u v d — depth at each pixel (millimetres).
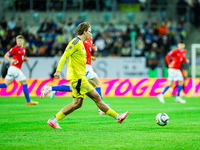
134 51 64688
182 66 61312
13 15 80938
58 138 19406
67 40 68062
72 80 20719
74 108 21516
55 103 42125
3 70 60094
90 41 29625
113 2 82875
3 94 55531
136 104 41812
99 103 21516
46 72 61594
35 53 66562
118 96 56438
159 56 66312
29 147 17125
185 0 84688
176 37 75438
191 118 28516
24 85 37375
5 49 69750
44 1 81812
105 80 57250
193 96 57500
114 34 72000
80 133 21047
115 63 62062
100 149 16828
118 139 19266
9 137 19641
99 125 24344
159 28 73312
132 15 82625
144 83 57312
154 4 82875
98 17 81812
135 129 22688
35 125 24188
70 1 81938
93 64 61844
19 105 39438
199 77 59938
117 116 21734
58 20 81562
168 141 18828
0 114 30828
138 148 17109
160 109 35906
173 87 55688
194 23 81812
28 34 76438
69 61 20938
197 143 18344
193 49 57781
